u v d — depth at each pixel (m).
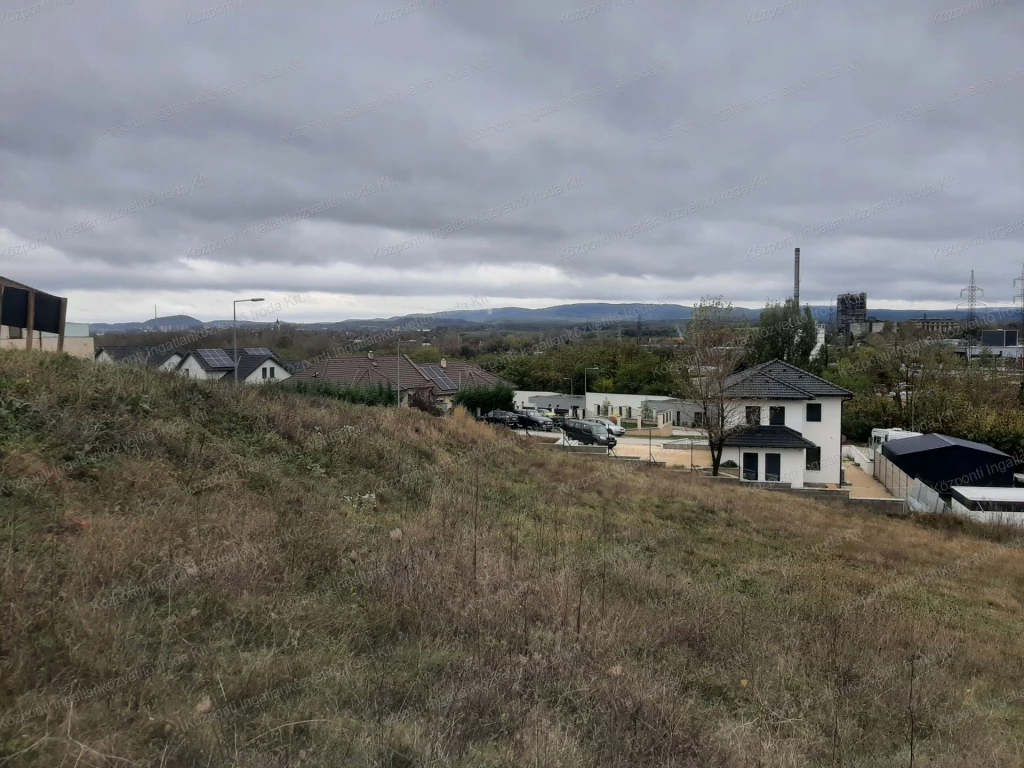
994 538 17.94
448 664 4.76
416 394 29.66
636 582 7.97
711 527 13.46
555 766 3.64
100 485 7.15
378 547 7.27
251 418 11.33
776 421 27.25
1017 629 8.98
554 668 4.96
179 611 4.87
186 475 8.27
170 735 3.48
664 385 46.44
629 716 4.39
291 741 3.61
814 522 15.93
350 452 11.58
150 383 10.96
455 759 3.62
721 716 4.88
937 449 24.39
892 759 4.61
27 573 4.66
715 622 6.78
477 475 11.73
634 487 16.00
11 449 7.21
